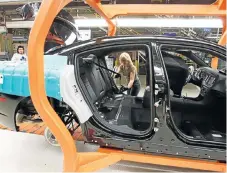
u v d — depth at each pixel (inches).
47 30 65.8
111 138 85.4
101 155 84.6
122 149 88.3
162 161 82.7
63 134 72.8
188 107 109.3
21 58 156.6
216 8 113.3
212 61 145.6
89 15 293.7
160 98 78.4
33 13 128.5
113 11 129.5
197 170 93.2
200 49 81.6
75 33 125.5
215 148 78.9
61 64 84.7
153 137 81.0
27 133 127.0
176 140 79.7
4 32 343.3
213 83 104.0
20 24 338.6
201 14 116.3
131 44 83.8
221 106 102.4
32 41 64.4
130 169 92.9
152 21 220.4
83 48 86.4
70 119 103.2
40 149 107.6
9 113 95.4
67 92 79.6
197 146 79.4
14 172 88.0
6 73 88.4
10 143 113.3
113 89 150.2
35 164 94.5
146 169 93.3
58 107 97.3
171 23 222.2
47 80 81.4
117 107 116.5
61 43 123.8
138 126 103.6
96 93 112.3
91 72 114.2
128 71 162.9
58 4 64.5
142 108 111.0
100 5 123.6
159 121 79.3
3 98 94.4
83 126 87.4
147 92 108.0
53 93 82.0
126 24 232.4
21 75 86.4
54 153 104.0
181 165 81.8
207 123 106.7
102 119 87.0
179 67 119.9
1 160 96.8
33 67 65.6
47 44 122.3
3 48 364.8
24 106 100.3
